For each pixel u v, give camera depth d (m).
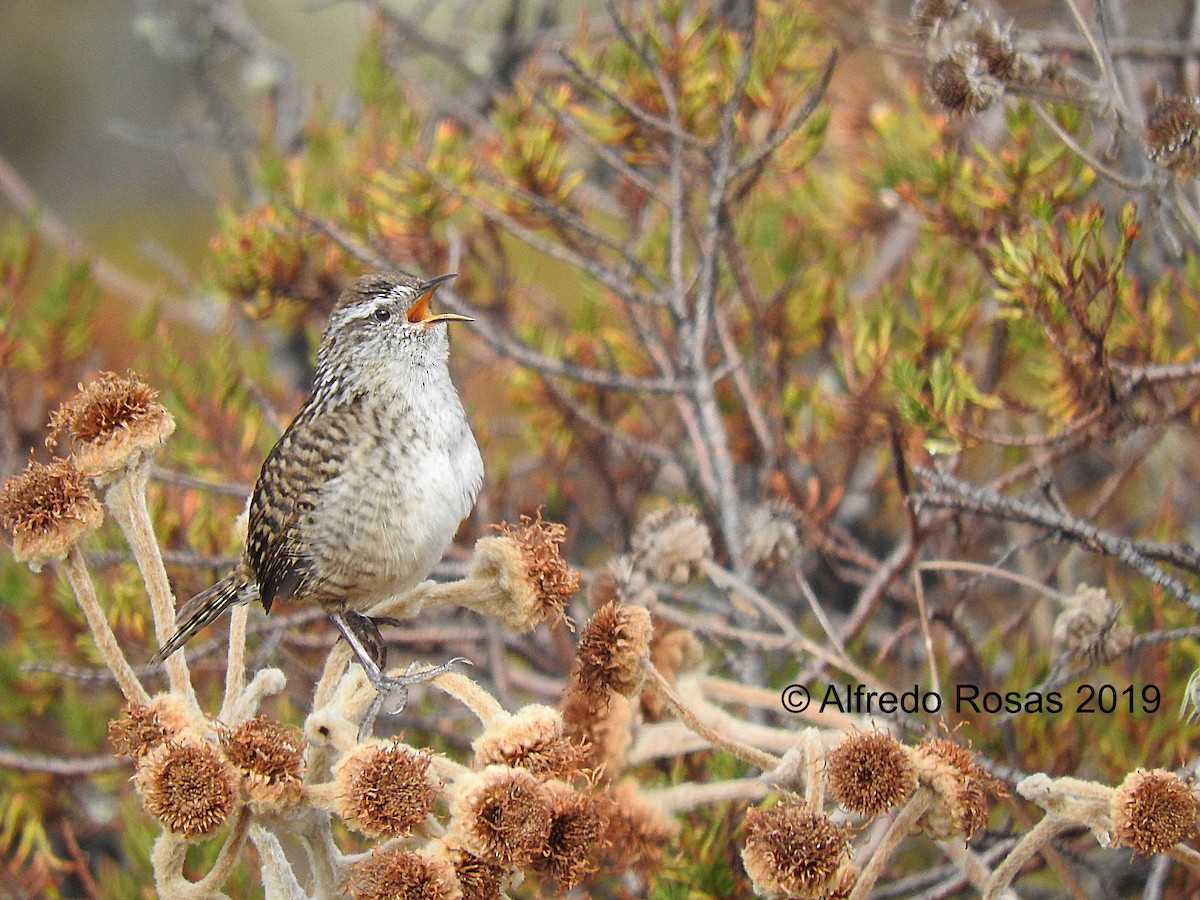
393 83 14.35
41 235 14.66
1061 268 8.56
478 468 8.67
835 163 13.24
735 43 11.02
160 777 6.11
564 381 12.38
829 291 11.91
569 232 11.96
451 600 7.02
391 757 6.18
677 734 8.46
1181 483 12.47
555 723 6.50
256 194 15.21
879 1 13.69
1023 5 14.06
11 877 10.05
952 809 6.48
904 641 11.23
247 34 16.80
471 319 8.88
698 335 10.72
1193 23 11.91
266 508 8.27
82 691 12.00
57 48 21.78
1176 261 10.73
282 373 14.80
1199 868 6.51
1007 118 9.79
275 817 6.34
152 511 11.20
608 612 7.08
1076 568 11.64
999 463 12.08
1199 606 8.04
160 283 14.94
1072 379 8.91
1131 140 8.84
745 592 9.02
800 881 6.27
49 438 7.08
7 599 11.50
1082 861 9.73
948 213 10.27
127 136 16.69
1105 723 9.86
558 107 11.27
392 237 11.82
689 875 8.70
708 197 10.64
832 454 12.66
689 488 11.84
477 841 6.06
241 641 7.05
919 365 10.53
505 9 15.72
